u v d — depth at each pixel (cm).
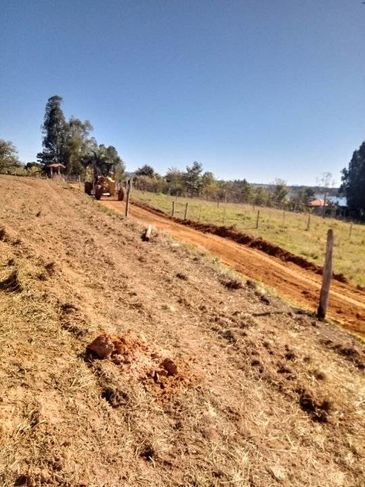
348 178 7469
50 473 266
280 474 312
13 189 2402
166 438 328
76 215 1590
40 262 734
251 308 704
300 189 8244
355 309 936
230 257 1465
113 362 420
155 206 3212
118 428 329
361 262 1556
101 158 3700
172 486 282
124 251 1015
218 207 3841
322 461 336
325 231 2594
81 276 733
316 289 1109
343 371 511
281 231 2289
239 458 321
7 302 527
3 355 394
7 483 252
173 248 1157
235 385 427
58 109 7494
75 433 309
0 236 895
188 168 6341
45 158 7600
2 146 5709
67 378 379
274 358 503
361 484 317
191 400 382
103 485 268
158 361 439
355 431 383
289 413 395
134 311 601
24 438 290
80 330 479
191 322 596
